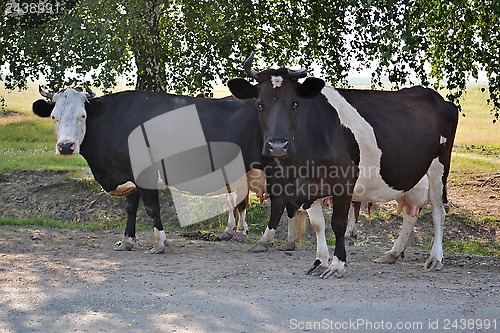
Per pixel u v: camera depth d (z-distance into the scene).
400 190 9.07
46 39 13.06
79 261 9.46
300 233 10.77
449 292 7.77
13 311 6.89
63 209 14.03
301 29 14.68
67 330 6.37
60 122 10.08
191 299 7.34
